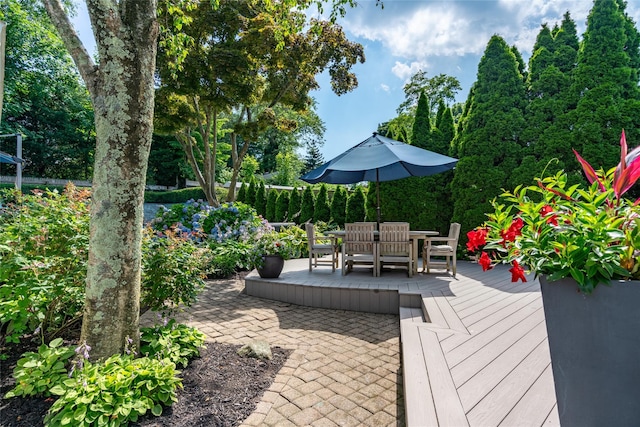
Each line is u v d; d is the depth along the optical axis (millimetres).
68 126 19188
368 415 1993
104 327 2008
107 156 1993
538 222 1288
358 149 5137
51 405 1871
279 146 29906
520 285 4332
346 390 2275
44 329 2617
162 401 1924
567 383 1187
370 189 7945
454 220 7012
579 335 1166
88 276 2033
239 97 8156
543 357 2131
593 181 1345
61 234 2549
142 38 2035
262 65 9070
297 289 4504
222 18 7699
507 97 6605
